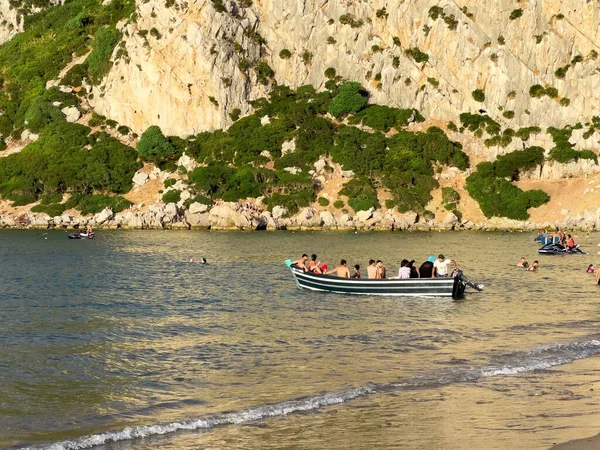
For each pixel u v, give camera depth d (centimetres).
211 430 2592
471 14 18350
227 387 3144
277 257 9400
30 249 10600
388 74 18450
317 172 16450
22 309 5422
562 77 17550
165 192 16250
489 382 3180
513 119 17475
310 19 19238
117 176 16812
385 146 16838
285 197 15612
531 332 4362
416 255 9544
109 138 18150
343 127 17475
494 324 4659
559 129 17150
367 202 15412
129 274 7681
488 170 16238
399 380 3212
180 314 5175
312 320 4859
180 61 18300
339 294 6106
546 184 16000
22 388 3156
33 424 2688
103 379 3303
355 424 2638
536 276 7425
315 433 2553
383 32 19038
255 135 17288
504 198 15550
